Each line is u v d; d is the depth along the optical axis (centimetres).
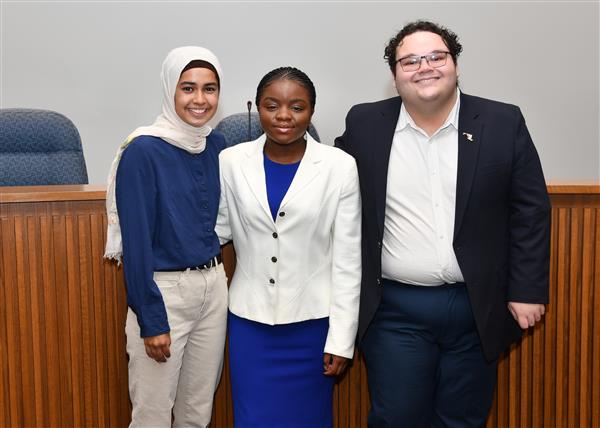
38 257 202
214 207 186
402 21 394
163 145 177
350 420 232
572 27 402
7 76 385
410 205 175
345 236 182
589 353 220
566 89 408
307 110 174
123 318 212
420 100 167
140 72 391
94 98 391
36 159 286
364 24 394
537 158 175
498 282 178
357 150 183
